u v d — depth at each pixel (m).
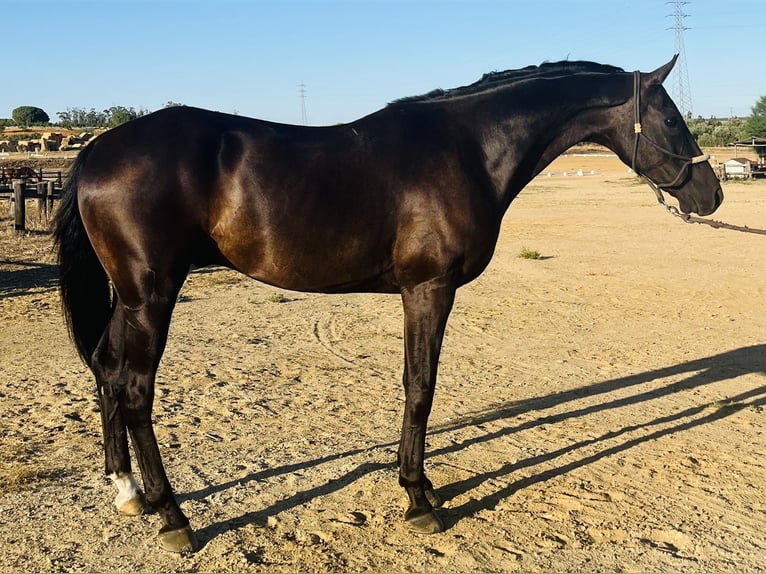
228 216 3.86
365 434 5.72
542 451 5.42
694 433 5.84
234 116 4.11
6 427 5.71
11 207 23.22
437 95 4.50
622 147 4.71
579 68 4.82
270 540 4.01
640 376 7.50
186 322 9.98
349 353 8.34
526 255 15.91
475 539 4.07
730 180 42.81
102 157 3.83
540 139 4.56
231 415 6.11
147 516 4.28
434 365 4.14
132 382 3.85
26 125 112.94
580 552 3.95
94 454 5.20
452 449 5.45
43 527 4.10
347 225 3.98
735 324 9.85
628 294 11.97
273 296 11.68
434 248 4.07
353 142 4.09
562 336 9.27
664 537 4.14
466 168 4.23
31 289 11.95
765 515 4.43
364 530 4.14
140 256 3.75
